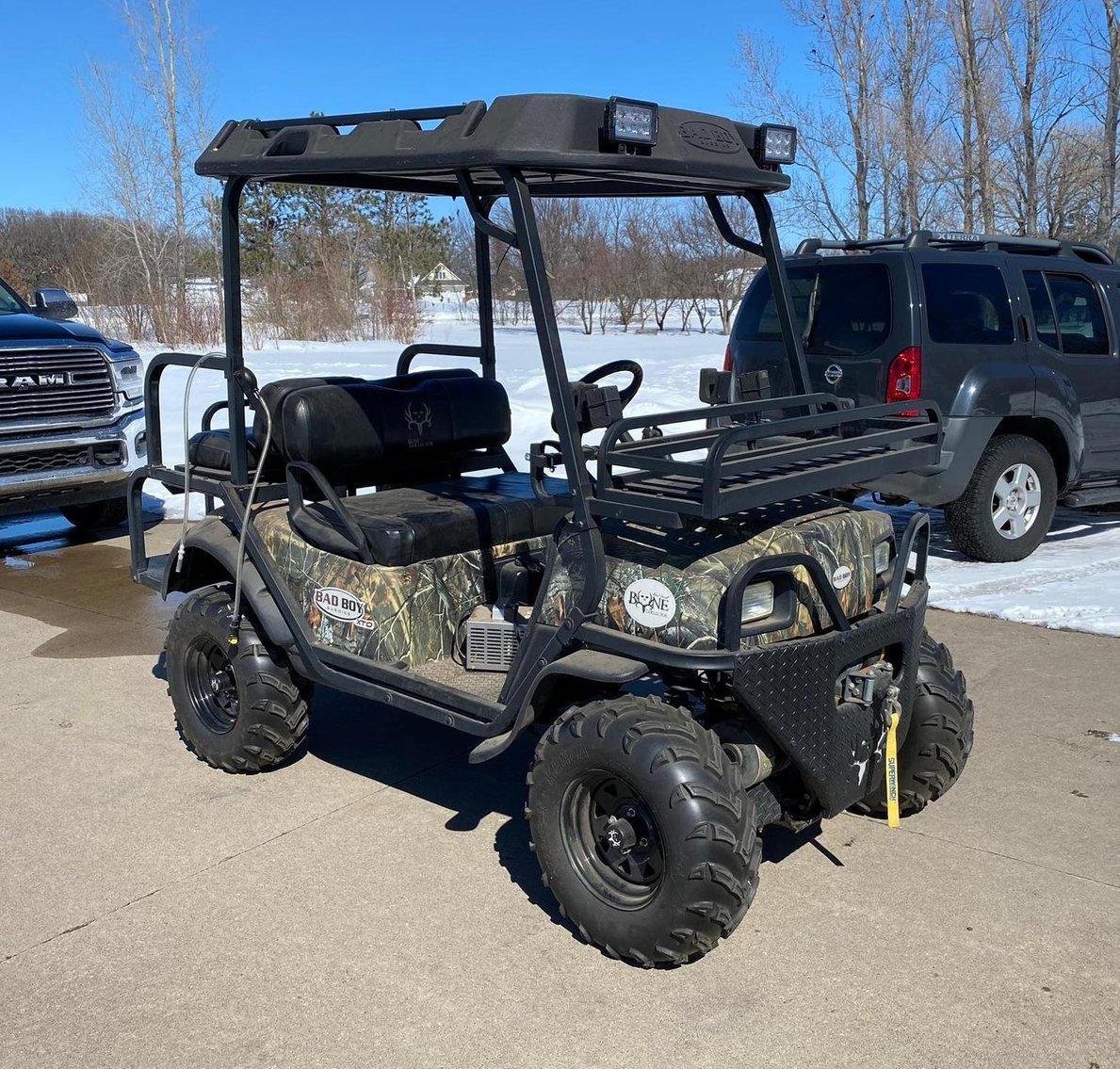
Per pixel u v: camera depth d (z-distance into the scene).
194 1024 2.99
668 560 3.24
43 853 3.90
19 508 7.93
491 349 5.08
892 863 3.77
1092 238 15.84
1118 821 4.02
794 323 4.06
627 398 3.90
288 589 4.21
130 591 7.25
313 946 3.34
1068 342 7.52
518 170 3.23
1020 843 3.88
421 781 4.46
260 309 24.94
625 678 3.11
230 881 3.71
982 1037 2.88
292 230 27.30
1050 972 3.15
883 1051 2.84
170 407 12.97
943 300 6.91
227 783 4.45
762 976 3.16
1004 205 16.77
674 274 30.00
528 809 3.37
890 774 3.39
